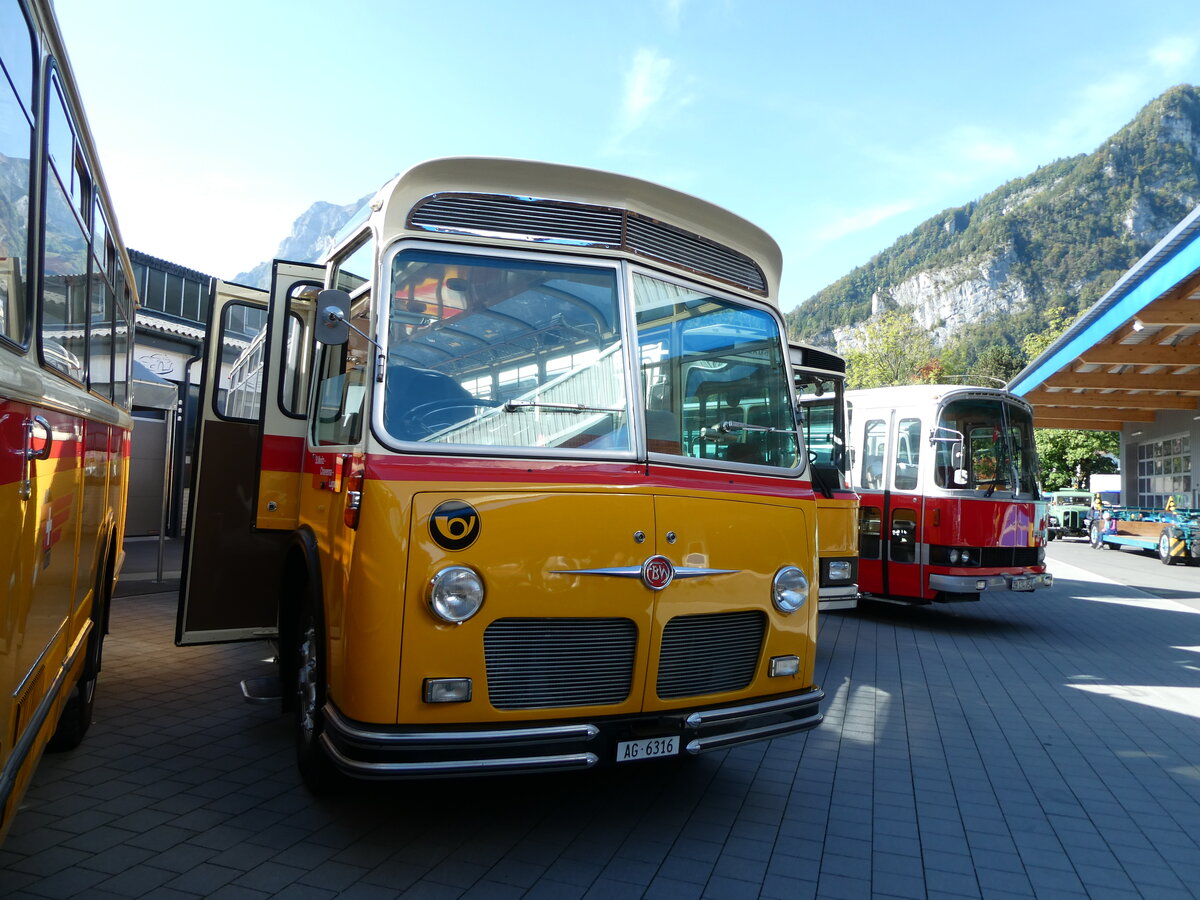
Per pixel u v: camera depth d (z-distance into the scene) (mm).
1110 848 4160
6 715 2443
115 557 5973
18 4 2555
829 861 3930
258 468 5027
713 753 5477
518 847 3936
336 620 3795
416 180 4008
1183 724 6477
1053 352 21281
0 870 3506
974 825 4414
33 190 2793
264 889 3434
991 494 10820
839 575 7129
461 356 3914
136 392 11320
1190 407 24797
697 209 4594
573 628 3732
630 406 4113
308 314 5383
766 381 4793
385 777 3371
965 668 8445
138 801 4305
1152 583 16828
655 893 3545
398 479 3586
